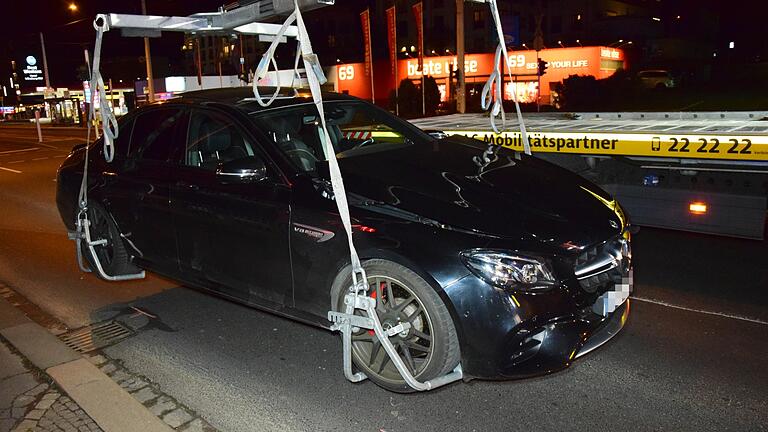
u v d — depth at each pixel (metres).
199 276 4.31
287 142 3.97
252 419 3.18
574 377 3.48
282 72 22.05
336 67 49.12
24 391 3.51
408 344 3.20
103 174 4.96
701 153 5.39
